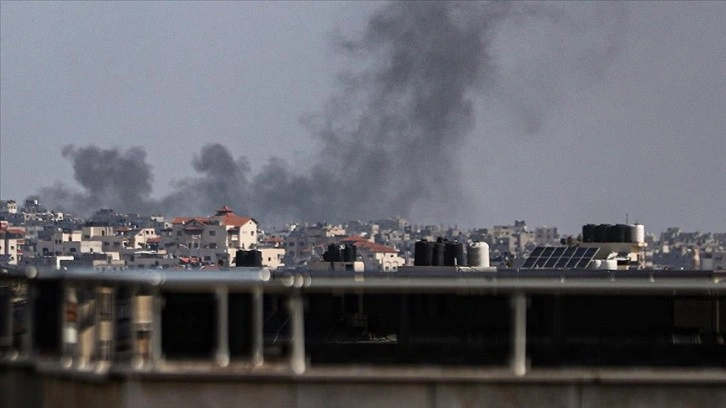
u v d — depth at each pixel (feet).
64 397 165.68
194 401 158.61
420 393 159.12
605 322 213.25
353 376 158.61
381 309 232.73
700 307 215.72
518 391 159.33
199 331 186.80
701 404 160.04
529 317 213.46
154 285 159.63
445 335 215.92
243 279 162.20
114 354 169.78
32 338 172.86
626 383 159.74
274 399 158.61
